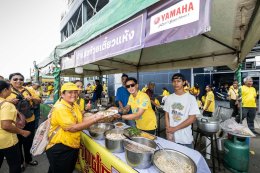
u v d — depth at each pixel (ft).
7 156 7.32
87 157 8.20
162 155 5.38
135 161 4.99
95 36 7.75
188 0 3.73
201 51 11.37
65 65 12.82
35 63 25.23
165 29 4.28
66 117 6.20
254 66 29.07
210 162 11.25
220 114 12.44
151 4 4.64
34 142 6.92
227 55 10.48
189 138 7.61
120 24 6.07
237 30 7.22
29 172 10.28
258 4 4.50
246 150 9.95
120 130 7.62
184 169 4.74
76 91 6.75
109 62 16.72
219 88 40.40
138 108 8.14
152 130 8.79
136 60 16.70
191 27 3.63
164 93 29.32
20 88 10.84
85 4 38.09
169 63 14.55
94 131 7.90
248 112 18.58
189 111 7.45
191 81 39.32
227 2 5.50
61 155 6.51
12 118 7.04
